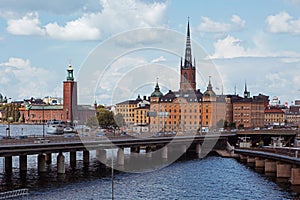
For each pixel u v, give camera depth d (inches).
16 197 2797.7
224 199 2878.9
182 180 3580.2
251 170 4234.7
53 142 3875.5
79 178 3567.9
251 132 6865.2
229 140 6825.8
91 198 2832.2
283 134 6870.1
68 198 2810.0
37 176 3636.8
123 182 3422.7
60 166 3836.1
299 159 3420.3
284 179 3671.3
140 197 2906.0
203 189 3203.7
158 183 3422.7
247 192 3100.4
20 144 3627.0
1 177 3558.1
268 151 4471.0
